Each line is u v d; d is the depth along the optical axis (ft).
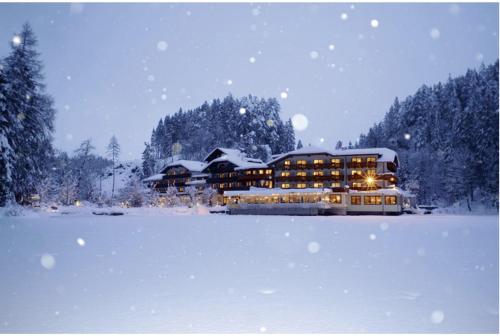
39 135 149.69
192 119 490.08
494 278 37.29
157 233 85.71
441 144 314.14
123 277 37.88
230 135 413.18
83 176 309.42
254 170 261.44
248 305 28.96
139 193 262.88
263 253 53.78
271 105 407.44
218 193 272.72
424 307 28.45
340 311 27.63
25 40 150.10
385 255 51.57
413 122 364.58
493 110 245.04
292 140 408.87
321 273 39.73
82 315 26.68
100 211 199.52
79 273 39.63
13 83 141.38
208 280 36.70
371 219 152.05
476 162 241.55
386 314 26.96
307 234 82.89
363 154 238.27
